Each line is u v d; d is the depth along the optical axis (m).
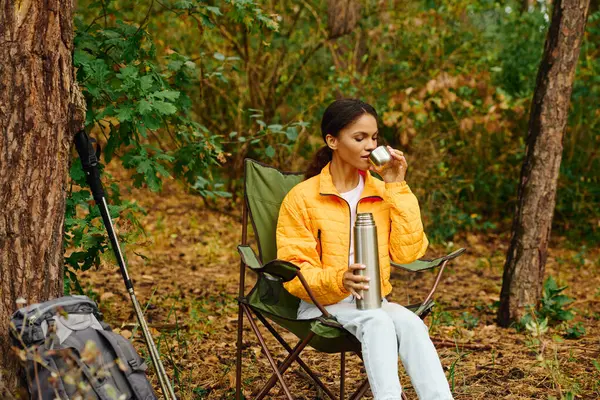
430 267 3.05
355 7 7.94
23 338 2.43
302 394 3.57
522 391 3.55
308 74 8.48
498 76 8.48
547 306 4.88
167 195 9.55
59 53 2.72
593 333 4.77
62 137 2.76
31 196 2.68
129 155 3.77
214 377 3.74
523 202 4.92
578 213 8.26
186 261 6.75
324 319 2.72
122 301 5.26
